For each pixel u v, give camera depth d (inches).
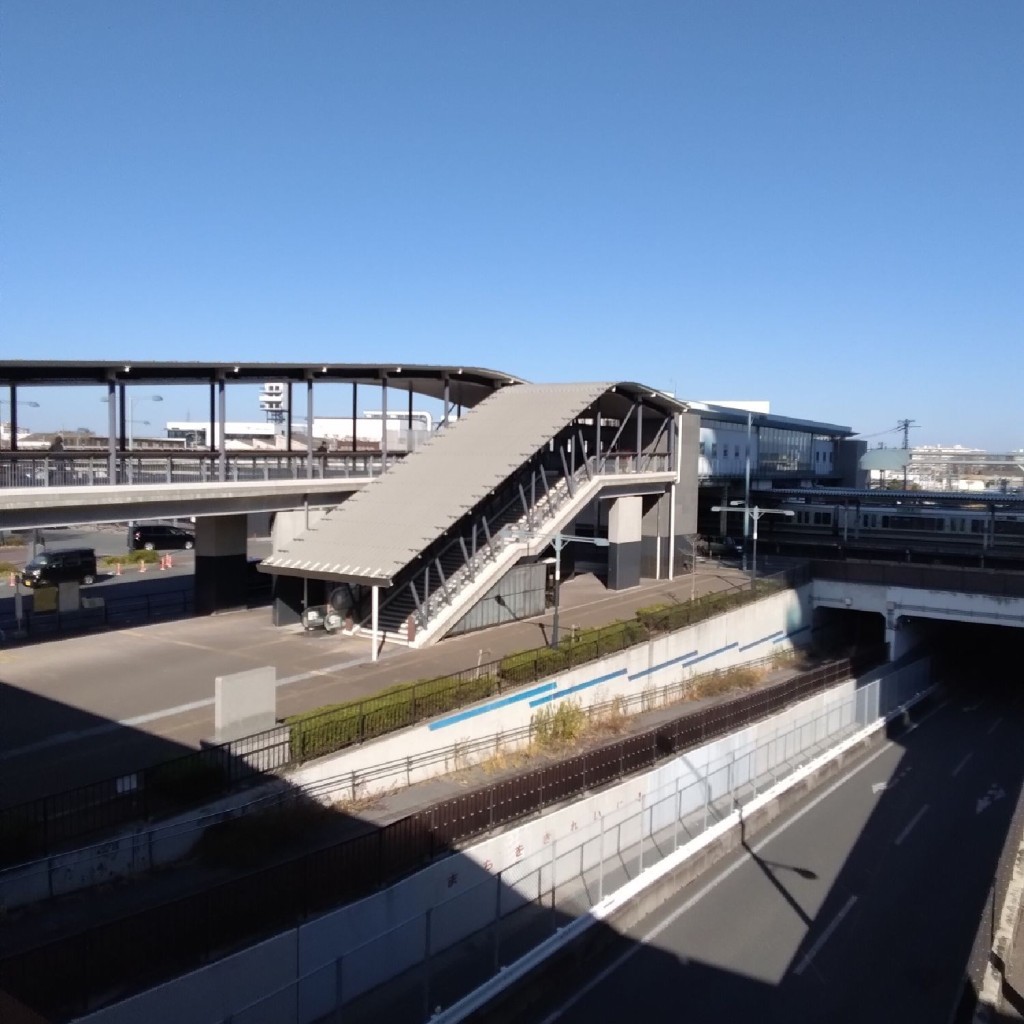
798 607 1700.3
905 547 2073.1
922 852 836.6
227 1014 480.4
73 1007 458.0
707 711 1005.8
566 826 724.7
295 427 3171.8
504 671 999.0
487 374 1628.9
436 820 665.6
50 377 1025.5
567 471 1475.1
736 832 837.8
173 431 3314.5
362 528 1221.1
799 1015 577.3
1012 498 1995.6
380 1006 541.3
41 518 1002.7
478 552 1321.4
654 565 1812.3
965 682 1577.3
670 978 617.0
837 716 1130.0
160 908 499.2
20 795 668.7
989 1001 519.2
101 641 1169.4
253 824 678.5
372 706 845.2
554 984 601.3
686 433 1857.8
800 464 2960.1
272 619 1306.6
